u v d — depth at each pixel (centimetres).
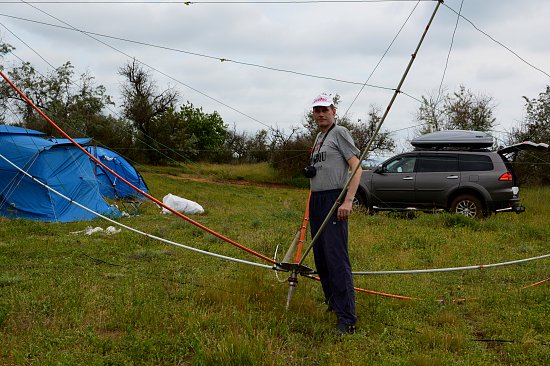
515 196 1338
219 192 2141
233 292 547
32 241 867
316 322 484
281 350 411
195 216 1353
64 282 591
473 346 440
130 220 1202
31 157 1173
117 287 579
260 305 516
